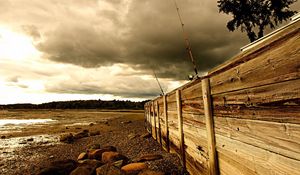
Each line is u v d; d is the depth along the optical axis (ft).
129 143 39.91
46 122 116.78
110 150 30.94
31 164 32.89
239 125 9.02
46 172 22.16
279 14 41.55
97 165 22.67
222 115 10.59
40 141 54.34
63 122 116.06
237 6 45.47
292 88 5.99
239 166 9.13
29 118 155.33
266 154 7.29
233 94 9.37
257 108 7.67
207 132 12.07
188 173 17.92
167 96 26.40
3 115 197.98
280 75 6.42
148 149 32.68
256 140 7.84
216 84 11.07
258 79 7.50
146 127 64.69
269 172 7.14
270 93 6.94
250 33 45.32
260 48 7.28
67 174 22.85
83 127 86.07
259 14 43.52
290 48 5.99
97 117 164.66
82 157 29.60
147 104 58.95
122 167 20.89
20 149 44.91
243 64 8.40
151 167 20.26
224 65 9.91
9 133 70.85
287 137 6.27
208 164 12.79
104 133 63.05
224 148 10.53
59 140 54.49
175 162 20.80
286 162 6.34
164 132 29.40
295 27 5.73
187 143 17.78
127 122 97.60
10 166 32.22
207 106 11.93
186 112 17.58
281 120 6.49
